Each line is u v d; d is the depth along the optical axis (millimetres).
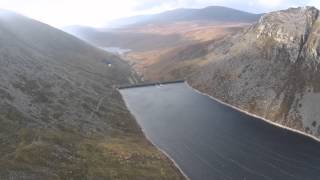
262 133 147875
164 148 132125
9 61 155250
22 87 136625
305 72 175750
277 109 166125
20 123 108250
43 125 114875
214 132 148000
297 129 152000
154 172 104062
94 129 132125
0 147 88188
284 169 115562
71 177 83625
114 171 95625
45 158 87625
